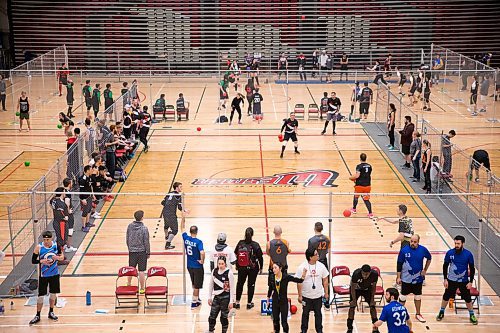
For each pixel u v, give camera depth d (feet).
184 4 150.00
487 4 149.18
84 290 51.83
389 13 150.92
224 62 152.15
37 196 58.44
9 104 121.80
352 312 44.83
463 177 71.26
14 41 150.00
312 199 70.64
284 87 135.03
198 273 49.06
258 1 150.92
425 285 52.75
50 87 127.03
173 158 87.86
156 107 108.58
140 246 50.19
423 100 115.44
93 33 150.20
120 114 97.76
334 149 91.86
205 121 108.78
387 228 62.08
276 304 44.39
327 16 151.43
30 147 93.09
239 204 68.90
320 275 43.93
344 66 143.43
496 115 112.78
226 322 44.83
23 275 53.72
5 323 47.03
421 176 79.51
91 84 138.41
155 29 150.92
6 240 59.77
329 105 98.68
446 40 151.12
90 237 60.59
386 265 55.21
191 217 65.16
